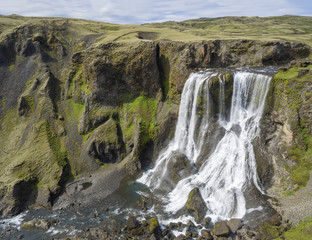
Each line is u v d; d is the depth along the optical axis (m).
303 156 34.78
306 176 32.94
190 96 49.44
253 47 57.06
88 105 57.38
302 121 35.81
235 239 30.33
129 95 57.94
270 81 40.25
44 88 61.06
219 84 45.38
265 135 39.91
